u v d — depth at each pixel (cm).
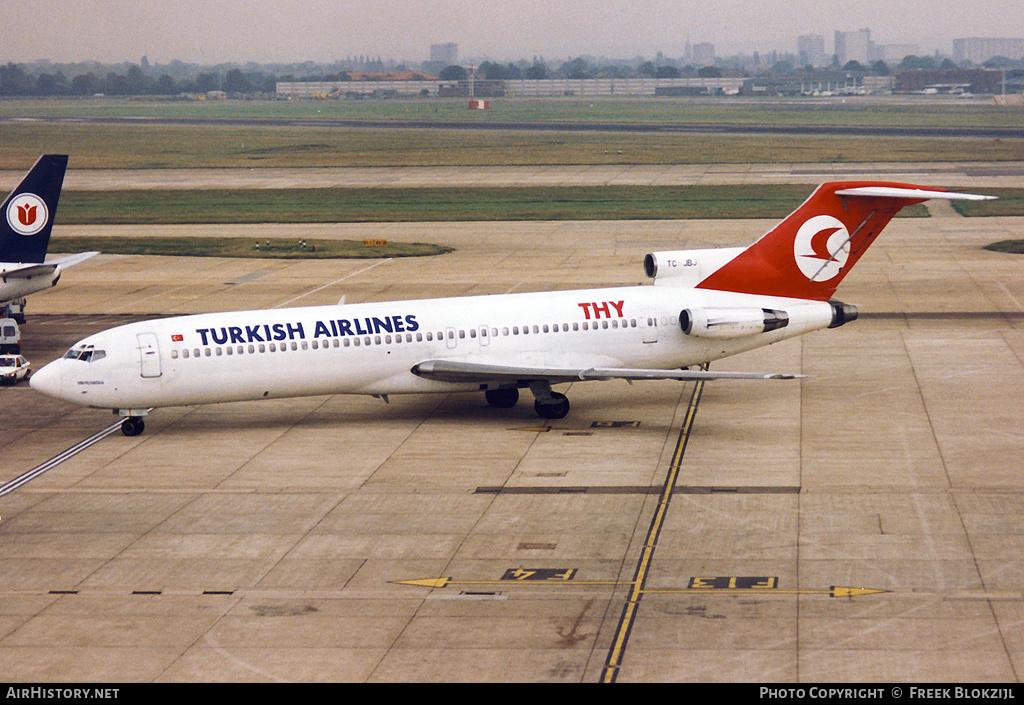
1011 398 15138
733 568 9550
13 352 18625
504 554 10012
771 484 11831
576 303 15238
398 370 14588
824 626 8369
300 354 14175
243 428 14675
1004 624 8319
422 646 8206
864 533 10294
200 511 11356
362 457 13212
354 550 10188
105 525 10988
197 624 8675
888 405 14988
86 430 14662
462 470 12600
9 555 10225
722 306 15562
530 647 8150
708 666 7775
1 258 18450
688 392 16200
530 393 16462
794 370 17075
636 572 9519
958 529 10325
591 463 12769
